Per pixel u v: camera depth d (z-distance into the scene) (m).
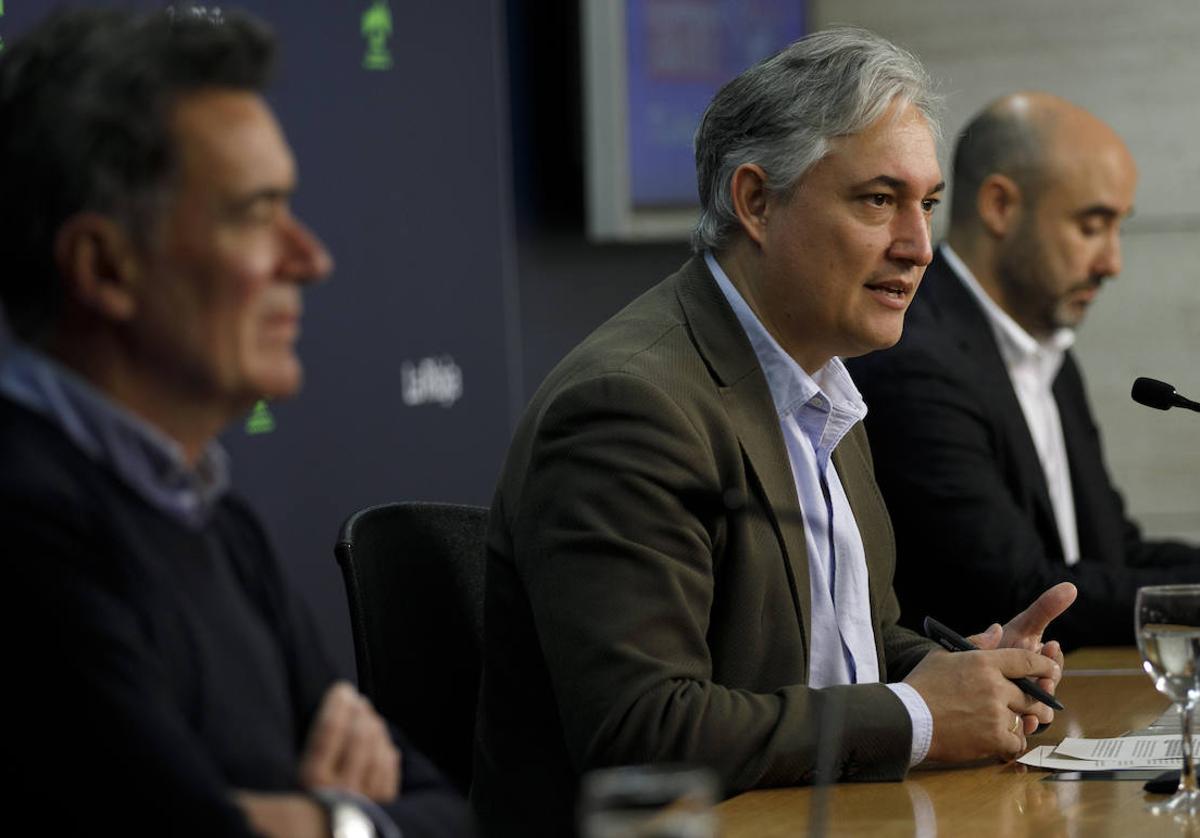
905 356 5.29
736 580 3.47
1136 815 2.83
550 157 9.00
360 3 6.78
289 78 6.42
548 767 3.47
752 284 3.74
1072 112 5.79
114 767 2.09
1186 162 10.23
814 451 3.88
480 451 7.43
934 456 5.19
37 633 2.10
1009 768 3.27
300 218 6.50
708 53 9.23
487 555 3.61
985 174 5.75
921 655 3.95
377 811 2.41
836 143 3.64
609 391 3.42
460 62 7.33
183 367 2.26
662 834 1.61
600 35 8.71
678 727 3.15
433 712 3.75
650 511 3.33
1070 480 5.98
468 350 7.37
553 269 9.01
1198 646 2.89
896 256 3.68
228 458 6.11
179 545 2.32
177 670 2.24
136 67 2.22
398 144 6.98
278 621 2.63
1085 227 5.71
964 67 10.38
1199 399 10.30
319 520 6.55
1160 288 10.32
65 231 2.20
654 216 8.93
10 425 2.21
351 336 6.73
